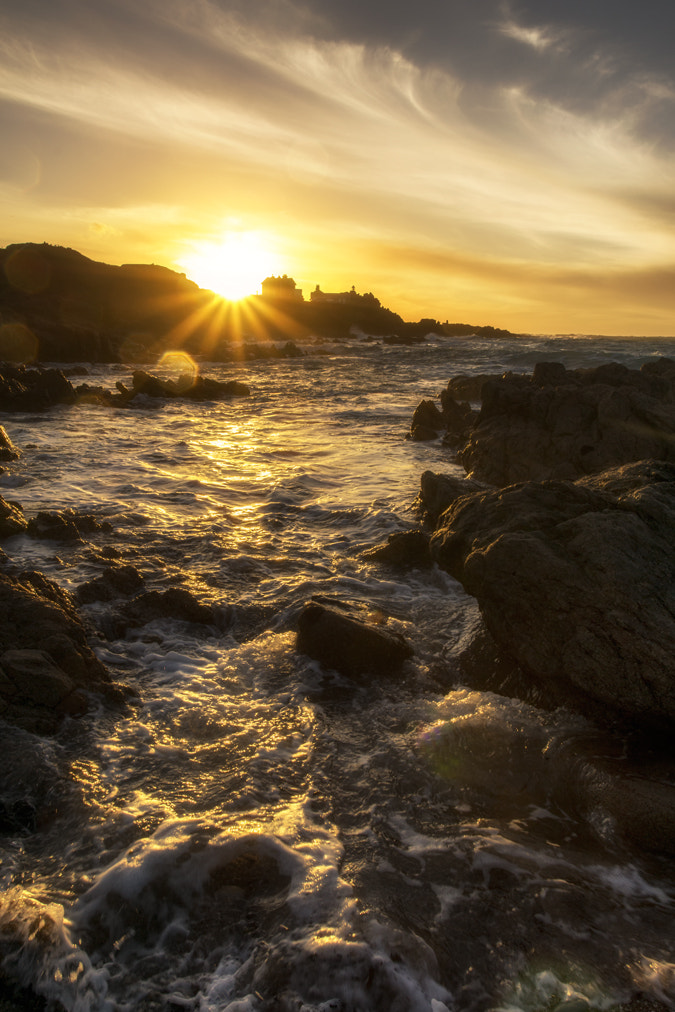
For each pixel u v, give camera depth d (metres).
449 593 6.56
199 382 23.56
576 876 3.12
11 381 19.66
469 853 3.24
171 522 8.62
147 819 3.39
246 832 3.27
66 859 3.14
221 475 11.39
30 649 4.57
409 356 47.53
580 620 4.29
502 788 3.77
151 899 2.92
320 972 2.53
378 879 3.04
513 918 2.85
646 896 3.02
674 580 4.34
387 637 5.11
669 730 4.02
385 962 2.56
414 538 7.33
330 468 12.08
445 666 5.14
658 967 2.61
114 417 18.28
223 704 4.58
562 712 4.39
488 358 41.09
